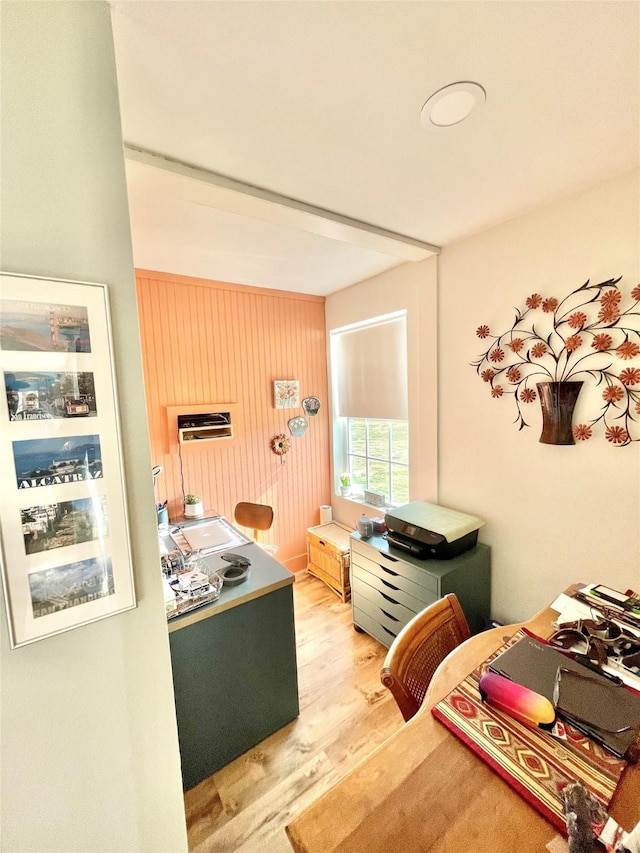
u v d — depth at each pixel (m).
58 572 0.75
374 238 1.89
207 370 2.67
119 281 0.79
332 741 1.59
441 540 1.86
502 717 0.81
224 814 1.31
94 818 0.83
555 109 1.07
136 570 0.84
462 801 0.65
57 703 0.77
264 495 3.03
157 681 0.88
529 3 0.76
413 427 2.46
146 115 1.05
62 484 0.74
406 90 0.98
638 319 1.42
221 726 1.46
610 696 0.83
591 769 0.68
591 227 1.52
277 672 1.61
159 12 0.76
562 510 1.71
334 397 3.31
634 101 1.04
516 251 1.77
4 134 0.67
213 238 1.93
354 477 3.28
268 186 1.45
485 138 1.19
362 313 2.82
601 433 1.55
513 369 1.84
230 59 0.87
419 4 0.76
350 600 2.75
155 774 0.90
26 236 0.70
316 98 1.00
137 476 0.84
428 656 1.09
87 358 0.76
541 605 1.83
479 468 2.05
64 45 0.71
